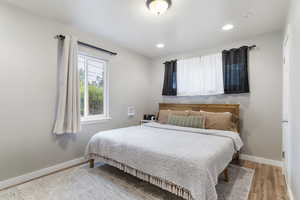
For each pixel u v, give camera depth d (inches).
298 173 54.2
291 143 67.5
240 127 116.6
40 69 87.6
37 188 75.1
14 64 78.6
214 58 128.2
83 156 109.0
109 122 129.2
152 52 152.2
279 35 103.2
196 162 58.3
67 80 95.3
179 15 86.0
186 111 130.1
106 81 128.6
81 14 87.0
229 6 77.1
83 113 114.7
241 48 115.0
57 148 95.3
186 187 57.6
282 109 101.2
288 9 76.4
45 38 89.5
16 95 79.3
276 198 68.6
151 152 69.9
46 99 89.9
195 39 118.8
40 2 76.1
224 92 122.0
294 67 61.7
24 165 82.0
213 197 55.0
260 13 82.8
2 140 75.2
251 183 80.9
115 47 132.6
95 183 80.0
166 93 155.1
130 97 148.6
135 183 80.3
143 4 77.2
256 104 111.1
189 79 141.2
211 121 111.8
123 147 80.1
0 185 74.4
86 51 110.3
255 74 111.6
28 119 83.4
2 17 75.2
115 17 89.7
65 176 87.1
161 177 64.8
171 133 100.9
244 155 115.1
